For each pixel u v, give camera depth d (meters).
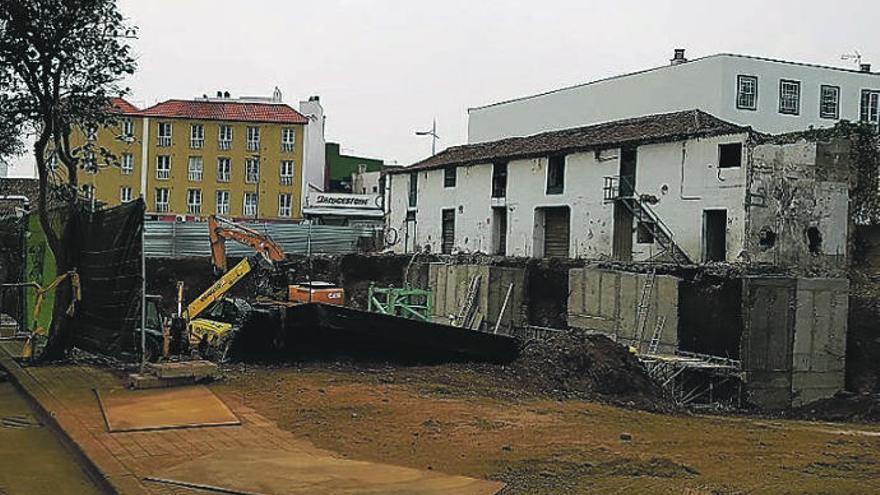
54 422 10.40
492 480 7.93
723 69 36.34
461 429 10.32
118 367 14.44
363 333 15.84
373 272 38.97
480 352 16.55
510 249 40.09
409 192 50.09
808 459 9.72
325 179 73.06
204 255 37.78
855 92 39.09
